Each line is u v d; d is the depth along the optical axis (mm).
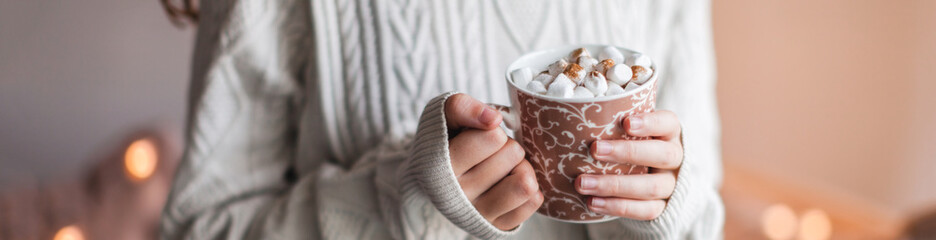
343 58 896
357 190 884
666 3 962
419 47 888
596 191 710
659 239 766
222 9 918
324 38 885
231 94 917
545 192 734
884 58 2004
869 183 2262
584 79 678
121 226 2334
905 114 2053
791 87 2295
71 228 2238
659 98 976
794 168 2451
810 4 2094
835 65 2133
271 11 894
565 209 739
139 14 2488
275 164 966
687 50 974
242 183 949
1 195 2389
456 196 713
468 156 713
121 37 2508
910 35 1911
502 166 715
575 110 668
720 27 2412
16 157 2566
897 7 1899
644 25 960
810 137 2344
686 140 753
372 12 885
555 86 666
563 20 900
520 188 708
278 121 951
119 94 2613
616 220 832
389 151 866
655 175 737
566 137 687
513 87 687
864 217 2305
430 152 714
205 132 922
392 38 886
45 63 2473
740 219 2518
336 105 908
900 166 2154
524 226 885
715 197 862
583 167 707
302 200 921
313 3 874
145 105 2674
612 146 685
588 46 735
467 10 888
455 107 708
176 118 2758
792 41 2205
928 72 1934
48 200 2402
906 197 2195
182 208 958
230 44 891
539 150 708
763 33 2271
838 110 2211
